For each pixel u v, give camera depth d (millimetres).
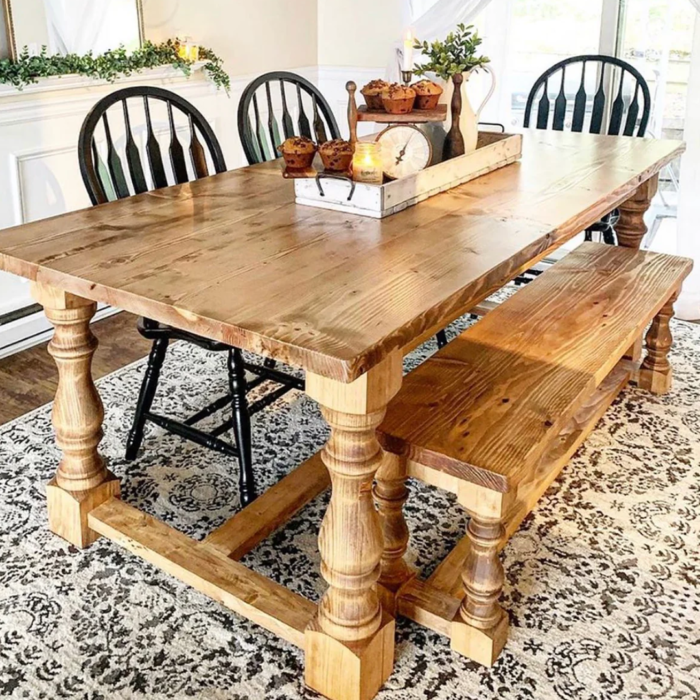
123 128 3324
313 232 1822
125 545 1923
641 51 3502
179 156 2451
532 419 1638
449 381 1787
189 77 3549
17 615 1811
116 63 3143
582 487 2275
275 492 2076
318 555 2025
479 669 1674
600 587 1906
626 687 1634
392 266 1600
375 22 4086
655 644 1743
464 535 2096
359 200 1945
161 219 1931
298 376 2908
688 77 3143
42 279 1620
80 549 2020
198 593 1887
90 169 2141
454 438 1571
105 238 1786
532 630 1775
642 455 2428
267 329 1310
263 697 1610
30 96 2939
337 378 1229
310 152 2045
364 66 4215
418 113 2113
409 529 2115
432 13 3541
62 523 2035
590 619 1811
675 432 2547
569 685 1638
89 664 1686
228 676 1658
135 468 2359
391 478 1645
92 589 1893
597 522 2133
